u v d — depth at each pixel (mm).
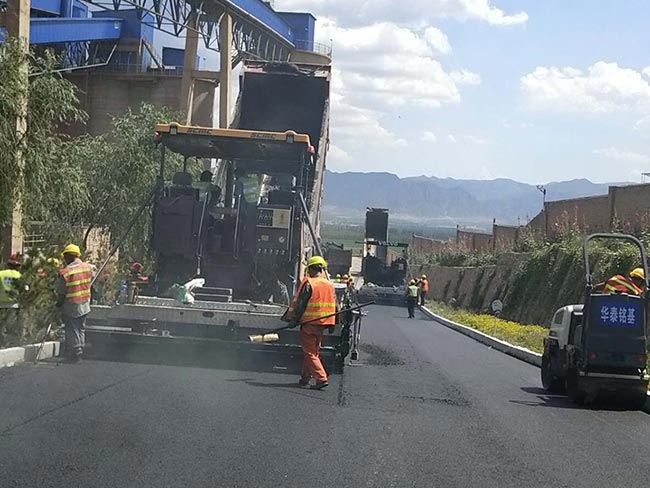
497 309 24234
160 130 13477
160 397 9969
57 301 12305
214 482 6578
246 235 13461
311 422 9172
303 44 65938
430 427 9430
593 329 11625
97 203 23484
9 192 14570
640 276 12523
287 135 13461
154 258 13547
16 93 14297
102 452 7266
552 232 34969
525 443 8953
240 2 50219
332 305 11680
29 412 8703
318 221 19969
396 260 49312
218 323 12578
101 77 60219
